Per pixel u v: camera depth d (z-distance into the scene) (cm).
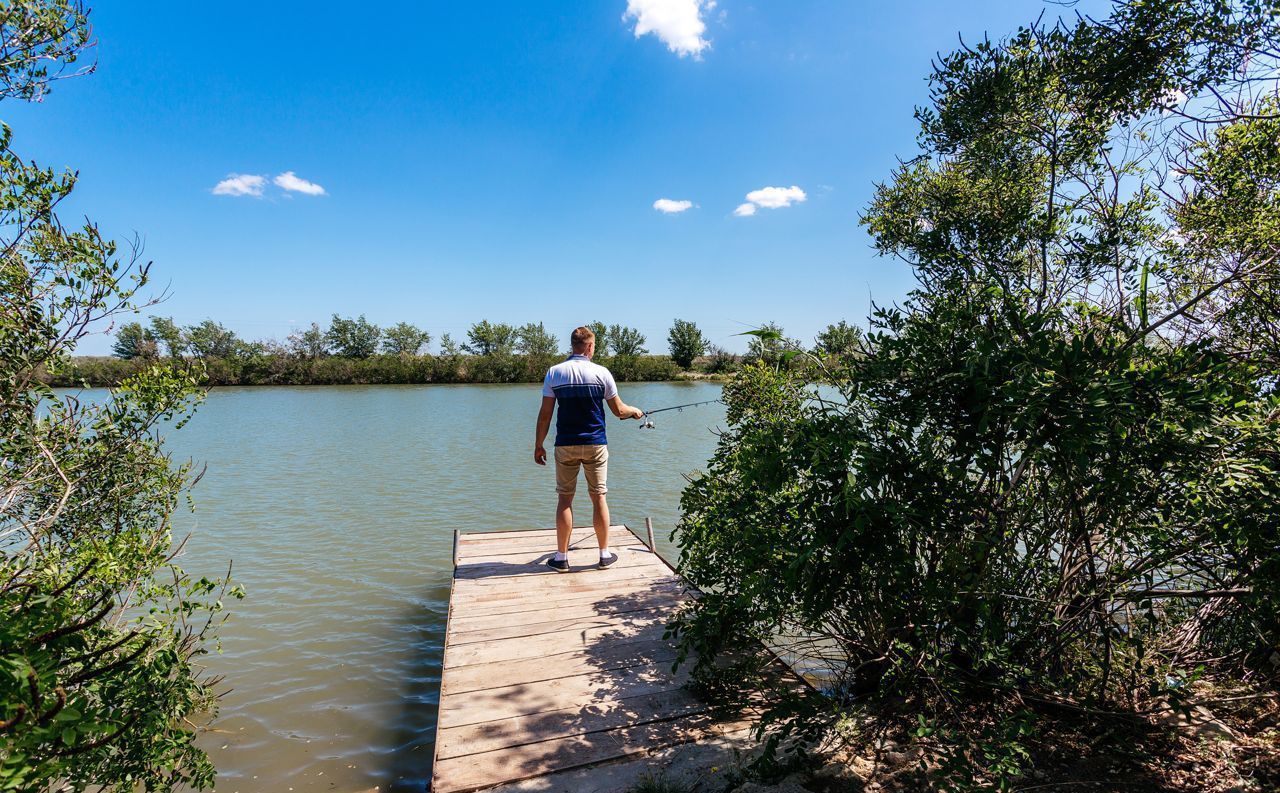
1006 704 263
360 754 402
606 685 331
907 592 251
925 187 375
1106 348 212
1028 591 262
